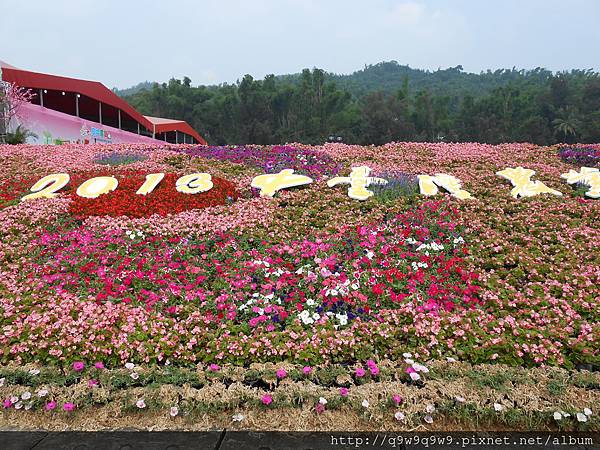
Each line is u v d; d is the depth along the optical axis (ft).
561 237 18.39
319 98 208.23
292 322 12.35
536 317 12.90
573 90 219.61
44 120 78.48
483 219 20.61
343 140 183.83
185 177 26.13
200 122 213.66
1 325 12.02
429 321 12.30
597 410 9.55
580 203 22.52
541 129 186.39
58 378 10.28
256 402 9.59
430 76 504.43
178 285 14.82
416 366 10.42
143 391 9.89
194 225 19.83
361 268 15.88
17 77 76.33
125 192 23.75
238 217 20.54
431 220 20.12
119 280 14.89
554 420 9.45
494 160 32.60
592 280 15.10
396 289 14.73
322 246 17.34
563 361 11.10
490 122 196.03
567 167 30.94
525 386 10.09
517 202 22.93
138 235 18.85
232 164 31.68
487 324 12.35
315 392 9.81
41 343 11.13
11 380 10.20
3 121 72.33
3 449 8.59
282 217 21.01
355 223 19.94
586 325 12.10
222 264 16.51
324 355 11.07
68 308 12.63
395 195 24.00
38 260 16.80
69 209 21.57
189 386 10.03
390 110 189.67
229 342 11.27
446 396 9.75
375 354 11.30
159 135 148.87
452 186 24.93
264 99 205.36
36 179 26.96
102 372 10.50
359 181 25.43
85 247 17.39
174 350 11.17
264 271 15.60
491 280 15.20
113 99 96.68
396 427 9.27
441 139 194.59
